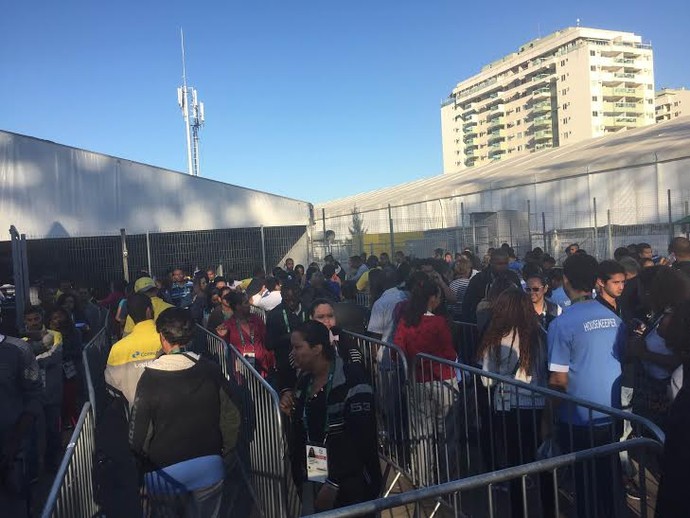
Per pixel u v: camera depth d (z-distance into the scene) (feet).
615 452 9.25
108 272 63.77
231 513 16.24
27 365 15.42
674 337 8.72
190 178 67.46
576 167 91.30
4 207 60.95
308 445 11.90
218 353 23.76
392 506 7.63
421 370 16.98
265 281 35.22
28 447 19.21
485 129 492.54
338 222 114.42
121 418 25.71
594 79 409.69
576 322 12.98
